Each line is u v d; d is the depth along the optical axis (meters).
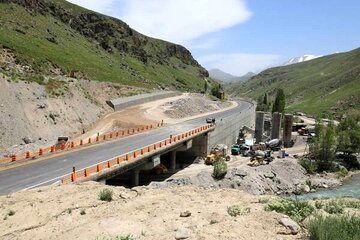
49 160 48.22
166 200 20.91
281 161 77.12
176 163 79.38
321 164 81.38
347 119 99.19
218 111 139.38
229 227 15.68
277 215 17.02
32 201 23.14
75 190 25.64
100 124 83.25
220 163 63.44
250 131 117.12
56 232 17.16
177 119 107.56
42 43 130.38
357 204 20.34
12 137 56.50
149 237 15.13
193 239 14.55
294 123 137.62
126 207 19.94
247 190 61.00
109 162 43.09
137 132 79.38
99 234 15.87
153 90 147.38
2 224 19.36
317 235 14.05
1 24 127.75
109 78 131.00
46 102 71.25
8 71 75.44
